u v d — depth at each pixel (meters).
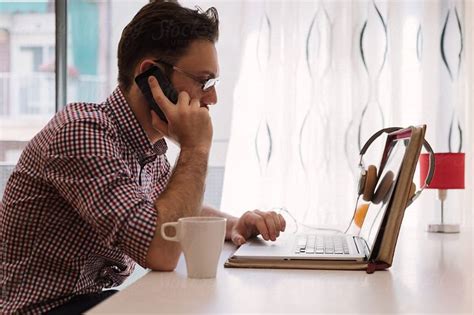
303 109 2.93
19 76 3.24
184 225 1.03
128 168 1.28
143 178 1.44
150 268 1.12
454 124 2.89
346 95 2.91
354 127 2.89
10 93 3.24
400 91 2.90
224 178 2.94
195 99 1.31
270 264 1.11
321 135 2.92
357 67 2.89
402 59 2.92
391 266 1.16
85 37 3.22
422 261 1.24
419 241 1.60
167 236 1.11
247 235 1.45
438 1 2.90
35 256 1.30
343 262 1.11
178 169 1.25
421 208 2.84
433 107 2.90
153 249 1.11
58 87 3.22
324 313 0.79
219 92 2.99
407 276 1.05
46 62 3.24
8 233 1.32
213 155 3.01
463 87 2.90
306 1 2.93
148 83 1.32
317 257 1.12
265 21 2.92
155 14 1.35
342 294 0.91
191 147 1.27
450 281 1.01
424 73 2.90
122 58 1.38
